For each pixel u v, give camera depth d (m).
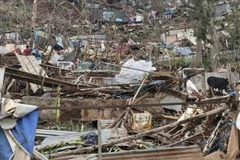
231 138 11.12
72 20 80.44
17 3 71.44
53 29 64.25
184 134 14.06
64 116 18.23
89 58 44.44
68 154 11.57
